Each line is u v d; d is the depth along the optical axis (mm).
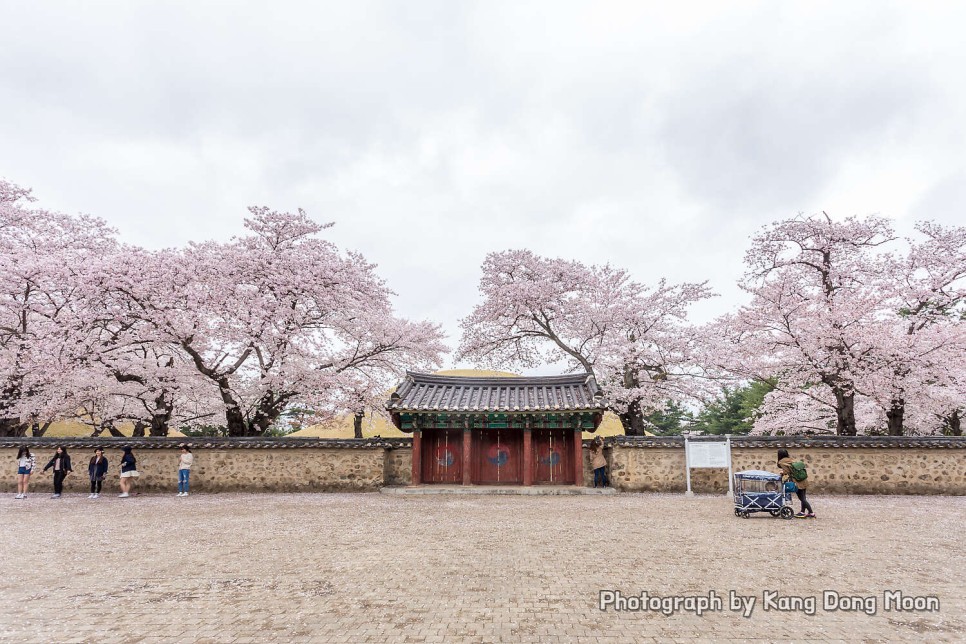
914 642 5516
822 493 19828
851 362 21297
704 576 7953
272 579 7844
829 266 23906
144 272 20969
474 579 7801
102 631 5781
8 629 5848
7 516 14531
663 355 26766
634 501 17688
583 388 22234
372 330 24406
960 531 11758
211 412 30875
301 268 22812
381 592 7164
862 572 8195
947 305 23312
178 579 7875
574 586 7441
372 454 21188
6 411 21734
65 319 21422
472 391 22672
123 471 19359
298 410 27984
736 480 14289
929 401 23406
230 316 21391
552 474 21578
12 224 25906
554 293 27719
